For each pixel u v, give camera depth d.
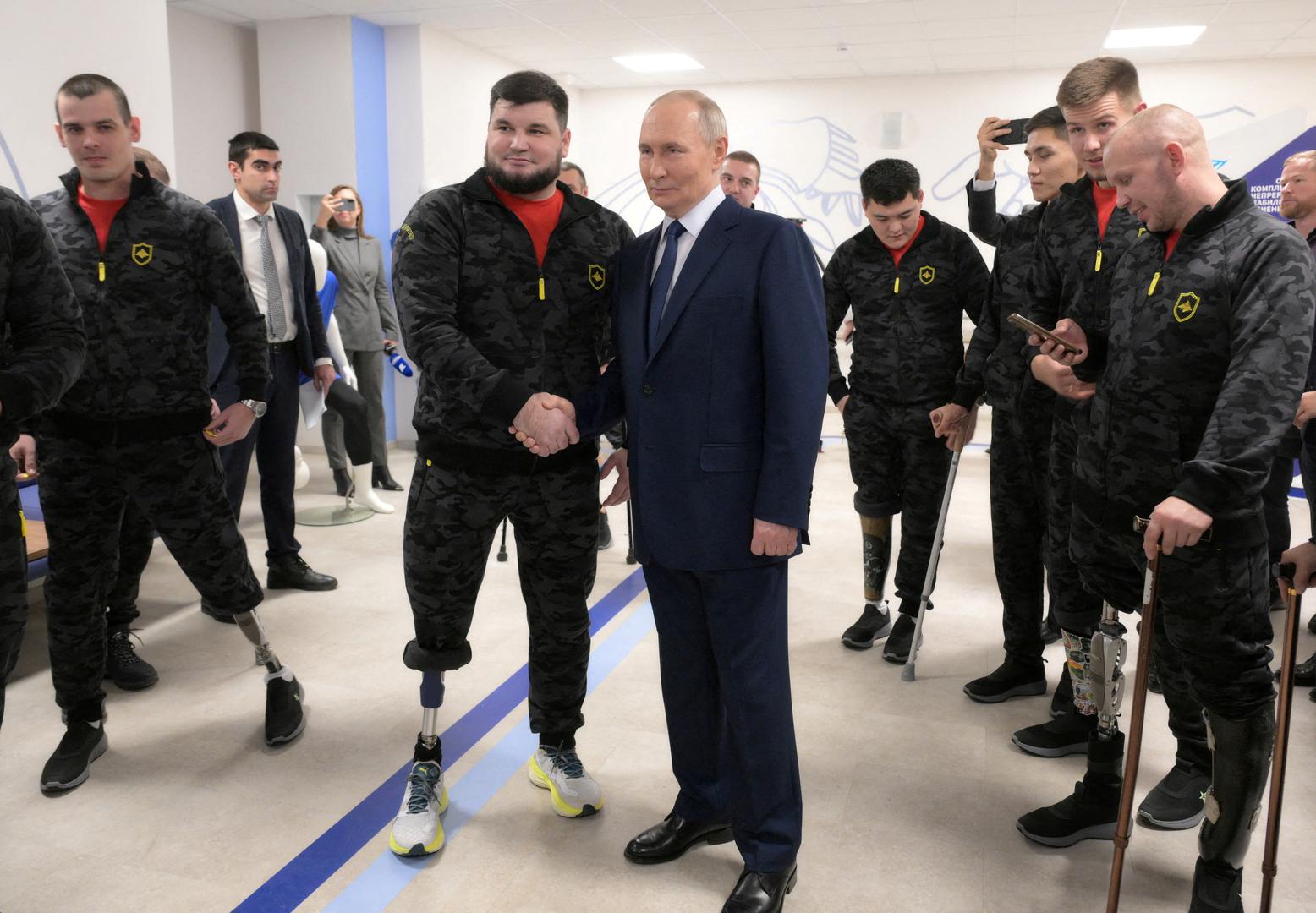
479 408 1.77
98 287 2.30
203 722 2.75
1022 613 2.86
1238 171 6.13
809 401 1.70
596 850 2.13
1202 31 7.18
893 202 2.94
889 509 3.29
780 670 1.84
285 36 6.83
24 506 3.69
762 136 9.27
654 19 6.91
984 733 2.70
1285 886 2.00
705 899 1.96
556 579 2.16
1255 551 1.63
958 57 8.06
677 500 1.79
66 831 2.20
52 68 3.97
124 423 2.35
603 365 2.24
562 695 2.26
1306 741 2.62
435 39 7.24
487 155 1.93
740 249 1.73
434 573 2.07
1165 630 1.88
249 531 4.80
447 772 2.47
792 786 1.88
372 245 5.70
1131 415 1.73
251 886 2.00
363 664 3.18
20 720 2.76
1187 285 1.64
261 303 3.74
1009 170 8.70
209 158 6.88
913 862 2.09
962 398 2.85
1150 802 2.22
